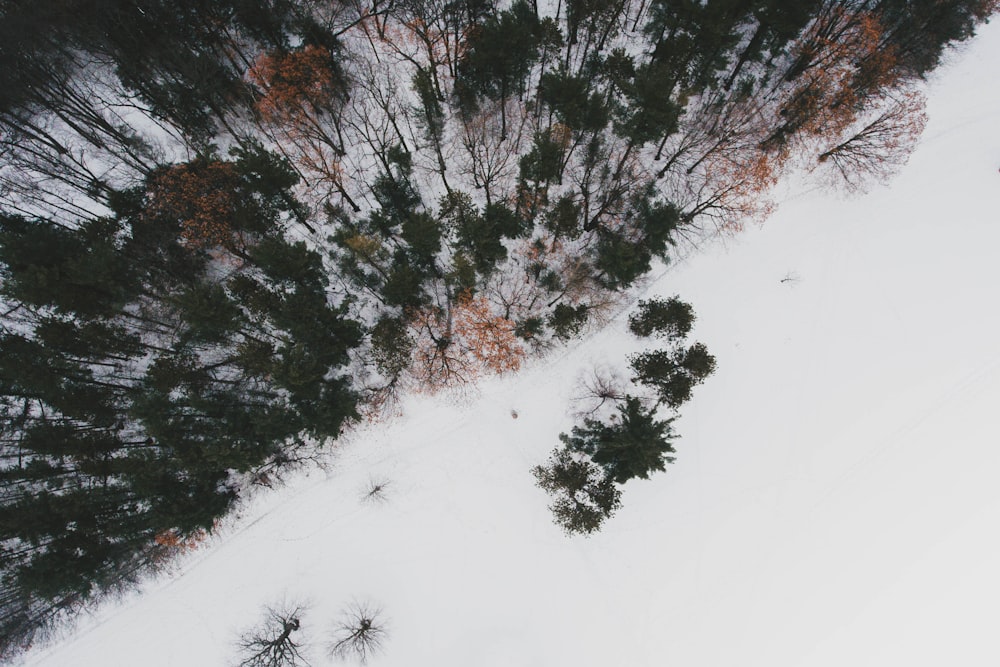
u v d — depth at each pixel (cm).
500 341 3194
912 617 3300
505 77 3045
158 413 2794
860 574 3306
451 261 3278
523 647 3212
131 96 3278
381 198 3306
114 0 2877
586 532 3133
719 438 3294
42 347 2781
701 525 3281
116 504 3012
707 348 3281
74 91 3194
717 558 3275
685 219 3250
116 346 2966
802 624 3281
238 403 3112
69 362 2856
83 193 3288
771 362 3306
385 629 3175
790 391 3309
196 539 3162
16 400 3053
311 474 3241
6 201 3183
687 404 3291
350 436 3231
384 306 3256
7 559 3036
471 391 3247
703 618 3259
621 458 2822
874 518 3309
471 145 3222
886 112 3278
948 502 3309
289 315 2645
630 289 3275
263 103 3197
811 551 3303
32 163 3194
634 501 3275
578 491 3077
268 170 2669
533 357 3250
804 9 2809
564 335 3231
